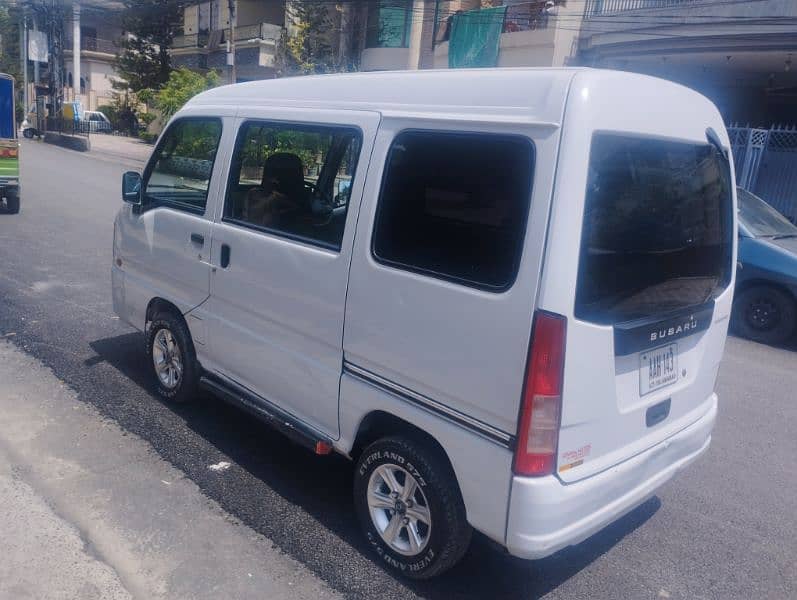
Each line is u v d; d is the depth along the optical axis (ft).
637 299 9.61
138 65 135.64
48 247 33.04
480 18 66.85
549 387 8.57
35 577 10.17
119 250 17.49
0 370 17.81
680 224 10.38
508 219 8.84
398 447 10.36
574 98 8.54
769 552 12.31
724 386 21.09
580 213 8.50
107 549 10.95
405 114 10.32
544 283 8.45
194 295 14.71
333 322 11.18
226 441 14.87
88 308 23.67
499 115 9.12
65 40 159.94
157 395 16.89
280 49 92.27
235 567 10.75
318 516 12.30
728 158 11.60
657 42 53.36
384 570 10.93
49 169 71.05
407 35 80.43
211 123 14.38
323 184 11.52
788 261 25.40
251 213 13.08
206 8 118.21
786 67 52.11
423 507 10.28
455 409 9.50
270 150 12.70
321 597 10.22
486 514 9.20
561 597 10.69
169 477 13.26
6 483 12.58
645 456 10.20
